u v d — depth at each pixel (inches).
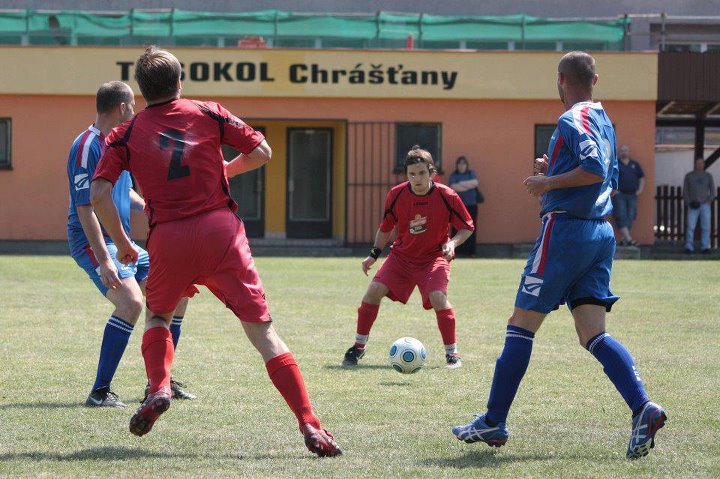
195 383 794.8
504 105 2773.1
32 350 967.0
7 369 856.9
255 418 659.4
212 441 589.3
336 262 2278.5
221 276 549.0
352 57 2738.7
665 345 1029.8
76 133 2731.3
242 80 2723.9
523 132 2775.6
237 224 557.0
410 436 605.9
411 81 2751.0
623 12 3440.0
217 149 560.1
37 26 2829.7
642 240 2758.4
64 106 2731.3
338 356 952.9
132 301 716.0
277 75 2728.8
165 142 550.0
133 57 2723.9
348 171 2770.7
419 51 2743.6
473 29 2888.8
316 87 2736.2
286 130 2866.6
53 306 1348.4
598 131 559.5
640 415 542.9
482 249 2780.5
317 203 2893.7
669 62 2731.3
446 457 548.7
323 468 519.2
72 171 711.7
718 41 3100.4
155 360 555.2
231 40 2856.8
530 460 542.3
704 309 1369.3
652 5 3432.6
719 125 2955.2
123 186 744.3
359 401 724.0
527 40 2888.8
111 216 565.9
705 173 2721.5
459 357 907.4
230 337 1067.3
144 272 759.1
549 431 621.9
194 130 554.6
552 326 1190.9
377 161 2770.7
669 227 2938.0
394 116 2760.8
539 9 3452.3
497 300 1473.9
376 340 1066.7
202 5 3427.7
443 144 2768.2
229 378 817.5
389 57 2746.1
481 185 2778.1
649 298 1517.0
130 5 3432.6
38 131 2731.3
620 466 527.2
